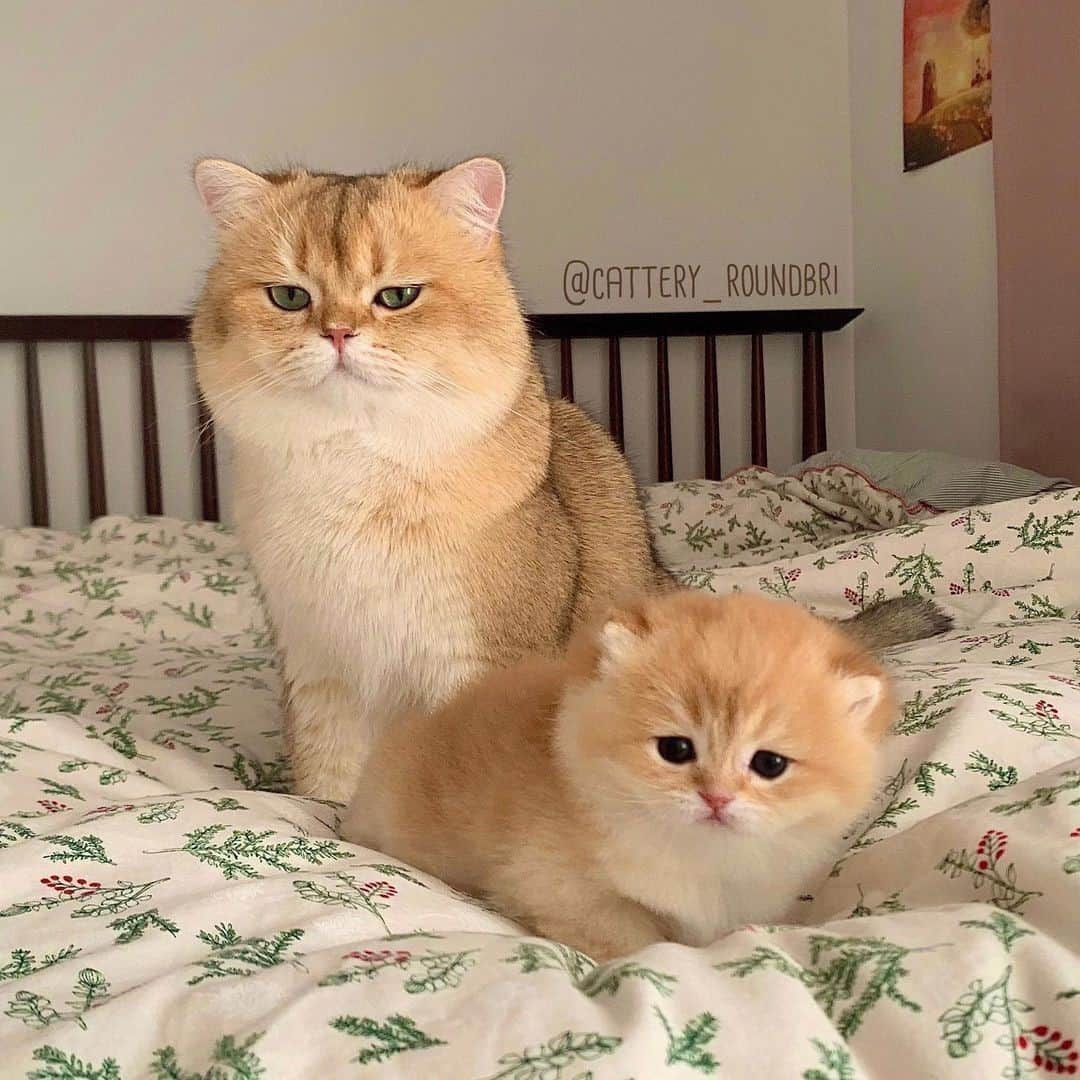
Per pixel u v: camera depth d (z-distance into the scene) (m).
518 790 1.01
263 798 1.27
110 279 3.19
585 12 3.39
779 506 2.78
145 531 2.94
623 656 0.97
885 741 1.11
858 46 3.50
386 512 1.44
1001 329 2.69
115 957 0.77
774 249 3.59
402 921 0.87
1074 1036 0.62
